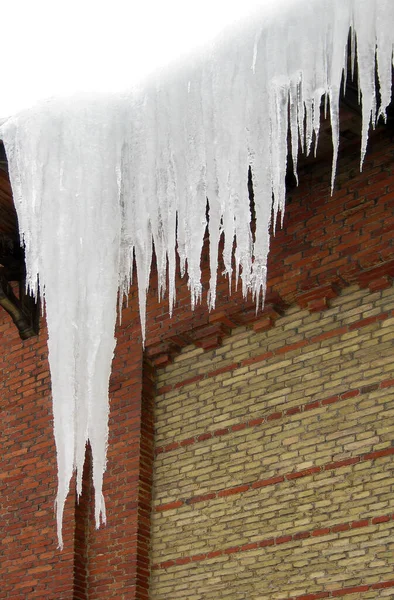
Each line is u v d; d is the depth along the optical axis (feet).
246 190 27.27
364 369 29.58
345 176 31.65
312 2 26.04
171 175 28.84
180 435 33.12
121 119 30.09
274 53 26.48
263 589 29.17
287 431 30.53
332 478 28.99
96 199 29.66
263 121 26.99
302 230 31.96
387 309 29.73
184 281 34.40
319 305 31.04
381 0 24.44
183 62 28.89
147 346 34.50
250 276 27.25
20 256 37.35
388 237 29.84
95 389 29.14
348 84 27.58
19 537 34.71
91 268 29.45
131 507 32.48
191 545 31.32
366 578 27.25
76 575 32.45
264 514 30.04
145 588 31.58
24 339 37.81
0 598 34.06
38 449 35.78
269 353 31.94
